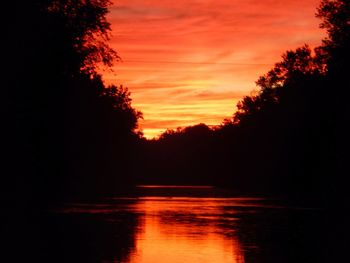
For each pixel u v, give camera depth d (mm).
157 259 24406
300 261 23906
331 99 83000
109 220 45562
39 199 70000
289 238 33125
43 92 53438
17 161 58031
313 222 44469
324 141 87125
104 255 25500
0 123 52344
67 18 52281
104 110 127812
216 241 31547
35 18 48688
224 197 94812
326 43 78688
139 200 81312
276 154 123125
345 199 75938
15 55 48500
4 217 45875
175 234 35250
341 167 80188
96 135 116938
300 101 101375
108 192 112750
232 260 24281
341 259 24531
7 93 49906
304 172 100500
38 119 55688
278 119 120875
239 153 173625
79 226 39781
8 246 28141
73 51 53312
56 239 31609
